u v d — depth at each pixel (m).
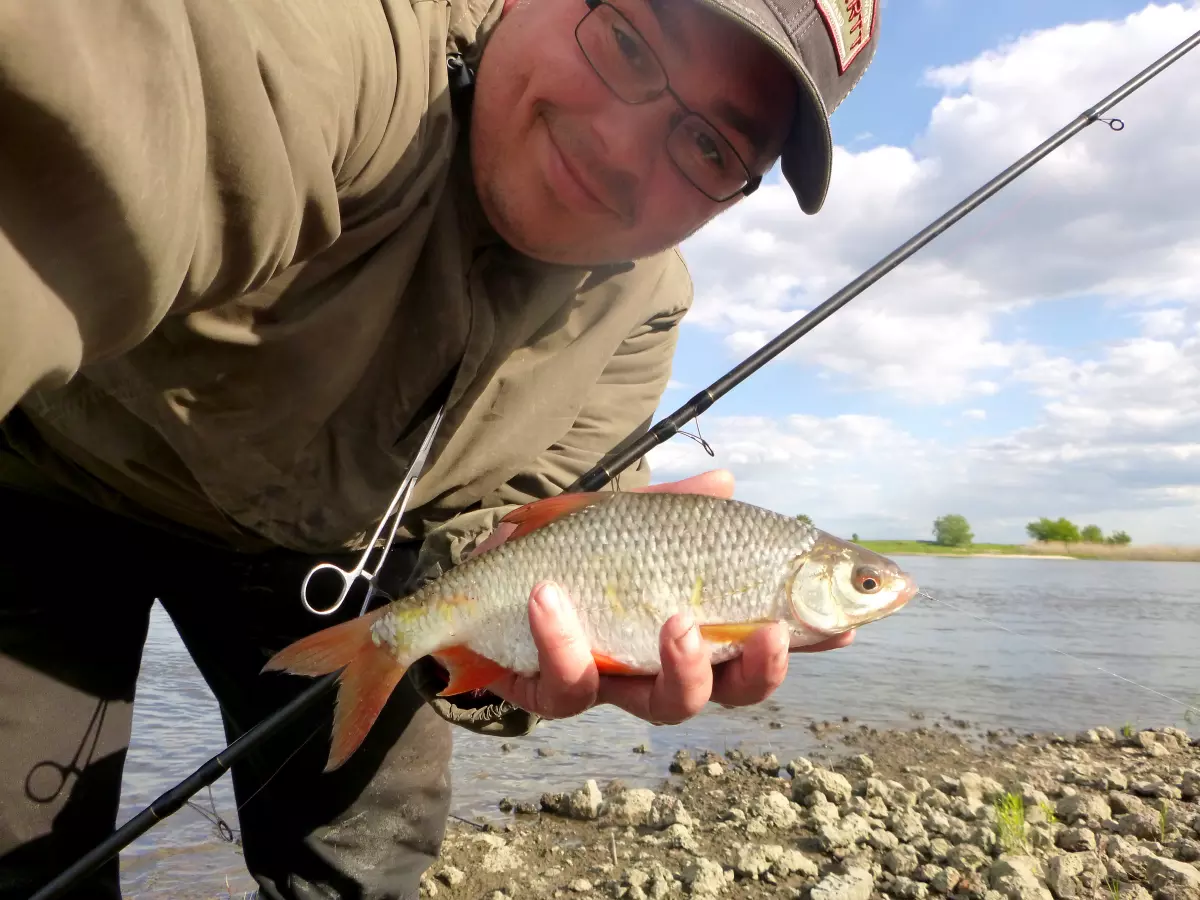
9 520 0.48
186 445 0.42
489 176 0.44
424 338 0.44
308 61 0.27
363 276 0.40
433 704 0.49
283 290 0.38
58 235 0.16
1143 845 0.69
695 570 0.46
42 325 0.16
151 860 0.66
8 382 0.16
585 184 0.44
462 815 0.76
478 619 0.46
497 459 0.53
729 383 0.61
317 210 0.28
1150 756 0.98
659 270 0.59
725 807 0.78
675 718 0.42
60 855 0.47
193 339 0.38
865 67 0.50
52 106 0.14
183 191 0.19
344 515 0.48
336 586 0.56
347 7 0.32
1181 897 0.59
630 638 0.45
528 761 0.92
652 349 0.64
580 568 0.46
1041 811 0.74
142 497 0.48
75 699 0.48
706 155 0.45
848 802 0.79
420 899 0.60
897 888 0.62
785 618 0.47
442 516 0.55
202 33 0.20
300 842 0.56
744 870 0.64
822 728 1.07
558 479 0.58
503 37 0.43
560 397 0.54
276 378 0.40
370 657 0.45
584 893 0.61
